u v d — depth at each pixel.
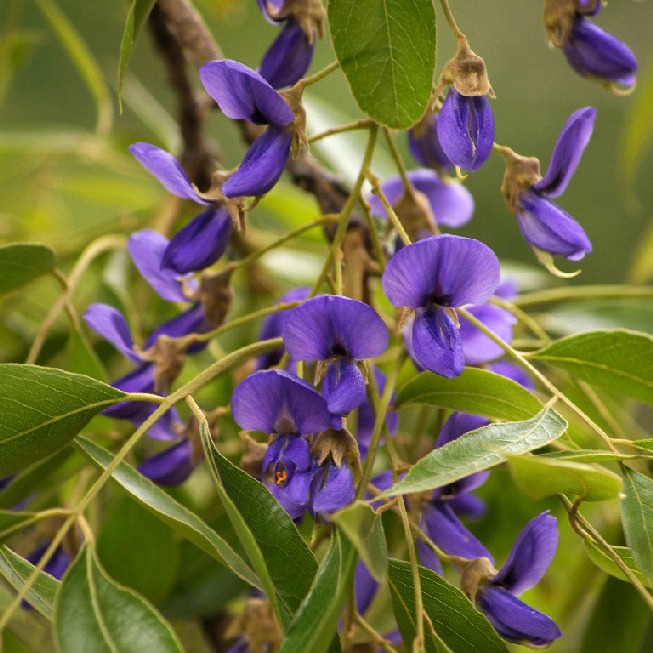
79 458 0.36
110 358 0.41
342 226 0.32
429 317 0.30
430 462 0.28
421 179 0.36
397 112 0.30
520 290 0.46
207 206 0.32
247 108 0.31
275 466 0.29
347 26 0.29
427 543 0.31
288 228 0.45
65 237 0.43
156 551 0.36
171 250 0.32
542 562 0.30
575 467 0.27
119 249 0.42
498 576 0.30
